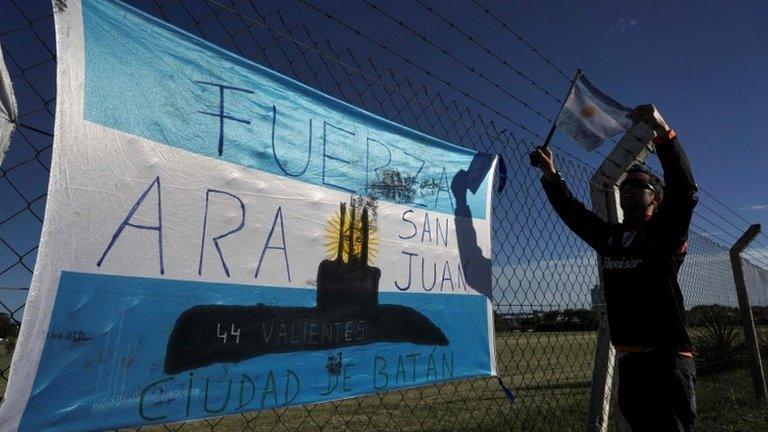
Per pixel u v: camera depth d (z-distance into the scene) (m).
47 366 1.64
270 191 2.38
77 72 1.83
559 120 3.34
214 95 2.26
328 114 2.71
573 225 2.91
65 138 1.75
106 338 1.78
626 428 3.39
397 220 2.96
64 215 1.72
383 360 2.73
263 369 2.22
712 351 9.34
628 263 2.52
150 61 2.07
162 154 2.03
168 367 1.93
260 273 2.27
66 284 1.70
